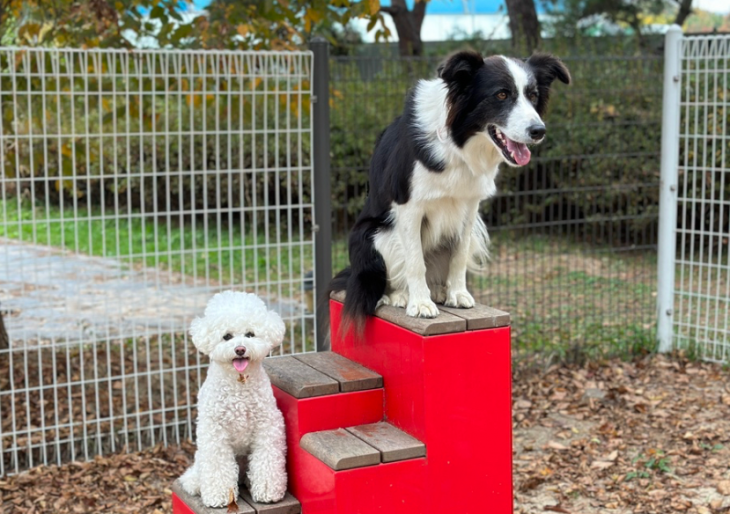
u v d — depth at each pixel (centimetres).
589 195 533
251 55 323
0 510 266
